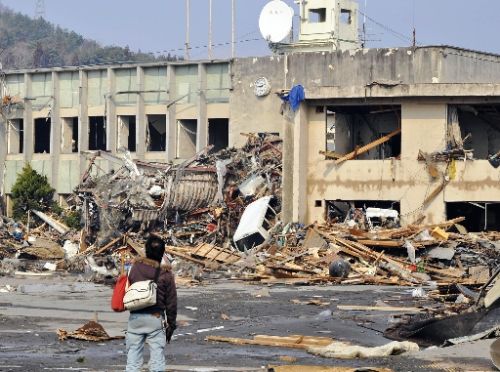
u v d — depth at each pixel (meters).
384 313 34.31
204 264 55.38
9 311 34.41
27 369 20.84
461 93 61.38
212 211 66.31
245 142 79.50
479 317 25.56
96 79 86.38
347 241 54.91
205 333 28.33
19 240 65.81
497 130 66.94
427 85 61.94
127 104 85.00
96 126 88.44
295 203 64.88
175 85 83.25
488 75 78.19
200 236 65.38
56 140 87.88
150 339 16.91
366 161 64.12
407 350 23.30
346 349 23.16
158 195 65.44
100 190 65.00
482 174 61.62
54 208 82.12
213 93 81.62
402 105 63.25
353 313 34.41
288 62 77.88
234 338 26.56
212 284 48.78
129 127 87.19
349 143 69.12
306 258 54.31
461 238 55.25
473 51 76.56
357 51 75.88
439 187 62.22
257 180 67.75
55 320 31.48
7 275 53.94
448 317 26.08
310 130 65.75
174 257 56.88
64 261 58.41
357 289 46.25
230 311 35.06
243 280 50.94
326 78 76.69
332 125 77.12
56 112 87.81
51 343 25.50
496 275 26.62
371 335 28.19
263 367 21.17
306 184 65.62
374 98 63.47
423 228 56.75
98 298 40.06
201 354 23.73
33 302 38.12
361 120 69.31
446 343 24.33
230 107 80.31
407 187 63.06
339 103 64.56
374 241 54.91
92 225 64.62
